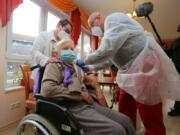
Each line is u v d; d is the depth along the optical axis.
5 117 2.46
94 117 1.24
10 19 2.51
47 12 3.72
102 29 1.64
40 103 1.29
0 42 2.35
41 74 1.41
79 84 1.41
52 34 2.14
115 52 1.41
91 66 1.65
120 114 1.42
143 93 1.40
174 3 4.66
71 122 1.17
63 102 1.26
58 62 1.38
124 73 1.49
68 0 4.08
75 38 4.54
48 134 1.18
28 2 3.12
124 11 5.19
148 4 1.85
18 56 2.80
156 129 1.46
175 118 3.07
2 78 2.41
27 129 1.40
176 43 2.90
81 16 4.96
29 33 3.17
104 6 4.91
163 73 1.46
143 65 1.40
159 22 6.02
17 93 2.69
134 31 1.43
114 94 3.45
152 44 1.46
